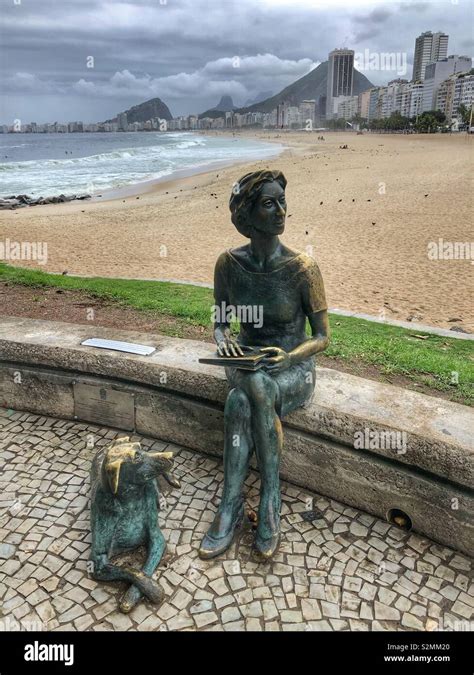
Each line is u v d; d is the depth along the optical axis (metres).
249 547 3.81
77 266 14.48
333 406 4.14
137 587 3.39
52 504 4.23
